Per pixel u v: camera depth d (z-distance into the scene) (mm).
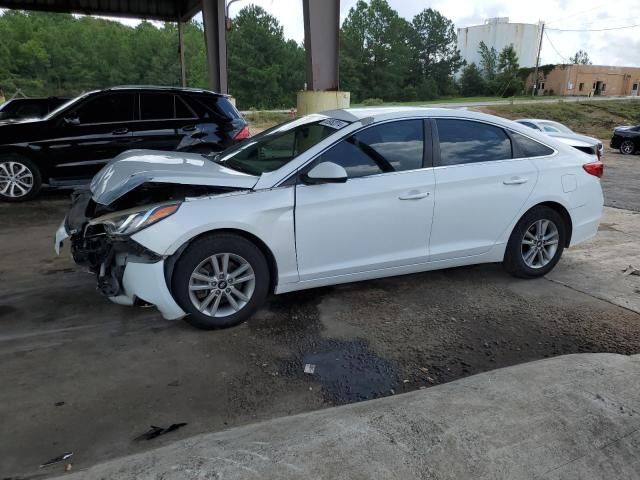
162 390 2824
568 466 2008
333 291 4289
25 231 5922
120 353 3203
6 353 3162
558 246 4637
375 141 3844
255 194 3451
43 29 91938
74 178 7535
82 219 3707
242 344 3359
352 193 3678
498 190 4219
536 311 3988
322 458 2020
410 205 3871
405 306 4027
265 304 3988
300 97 8609
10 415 2557
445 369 3127
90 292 4145
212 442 2195
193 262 3307
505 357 3285
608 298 4281
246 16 93875
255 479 1898
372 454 2047
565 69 88500
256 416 2629
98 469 1998
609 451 2096
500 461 2021
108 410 2631
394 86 100500
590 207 4715
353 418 2334
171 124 7820
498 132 4363
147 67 98312
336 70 8602
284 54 96625
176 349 3271
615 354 3115
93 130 7449
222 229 3365
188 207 3270
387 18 98375
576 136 13727
